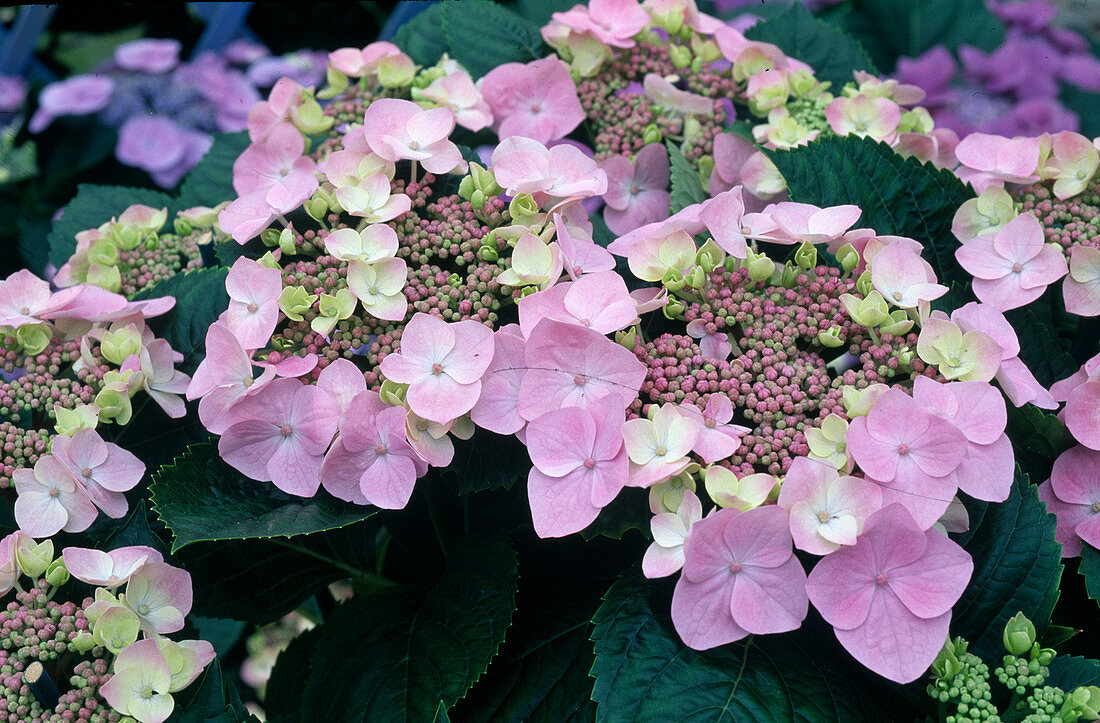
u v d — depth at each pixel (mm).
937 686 729
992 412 736
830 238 778
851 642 722
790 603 728
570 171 808
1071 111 1069
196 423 827
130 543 774
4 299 811
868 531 719
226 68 1392
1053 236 820
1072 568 798
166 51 1401
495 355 758
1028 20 1060
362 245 781
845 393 740
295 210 818
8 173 1381
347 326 777
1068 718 716
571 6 996
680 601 728
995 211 818
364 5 1180
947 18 1059
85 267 881
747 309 766
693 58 932
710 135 896
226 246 831
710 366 755
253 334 771
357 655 795
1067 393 785
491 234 782
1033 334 813
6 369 809
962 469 734
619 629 745
